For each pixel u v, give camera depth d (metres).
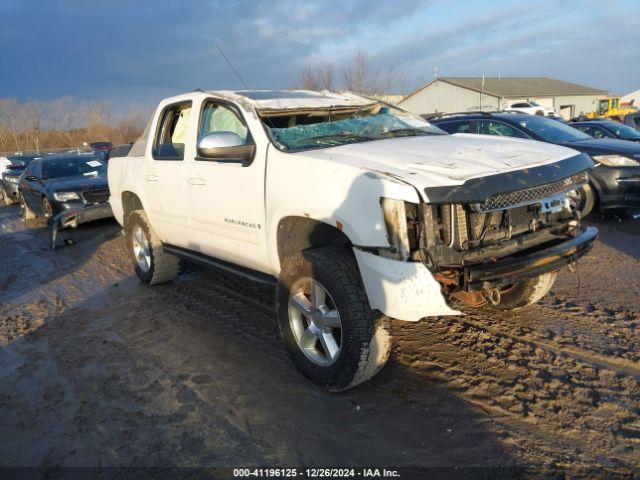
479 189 3.08
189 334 4.84
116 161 6.53
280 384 3.84
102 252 8.67
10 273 7.89
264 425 3.36
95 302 6.02
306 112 4.55
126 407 3.68
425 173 3.19
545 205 3.38
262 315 5.18
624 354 3.94
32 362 4.52
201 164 4.70
